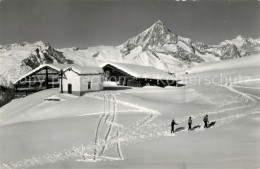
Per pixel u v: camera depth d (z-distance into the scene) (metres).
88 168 26.02
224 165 25.33
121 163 27.00
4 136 37.06
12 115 56.38
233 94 69.50
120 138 35.47
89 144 33.47
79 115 48.47
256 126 40.31
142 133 37.47
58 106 53.72
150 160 27.39
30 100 65.12
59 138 35.69
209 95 67.19
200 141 33.41
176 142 33.25
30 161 29.00
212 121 43.56
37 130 39.34
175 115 47.56
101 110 50.28
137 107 52.19
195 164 25.86
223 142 32.78
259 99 65.50
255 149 30.00
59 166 27.03
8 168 27.50
